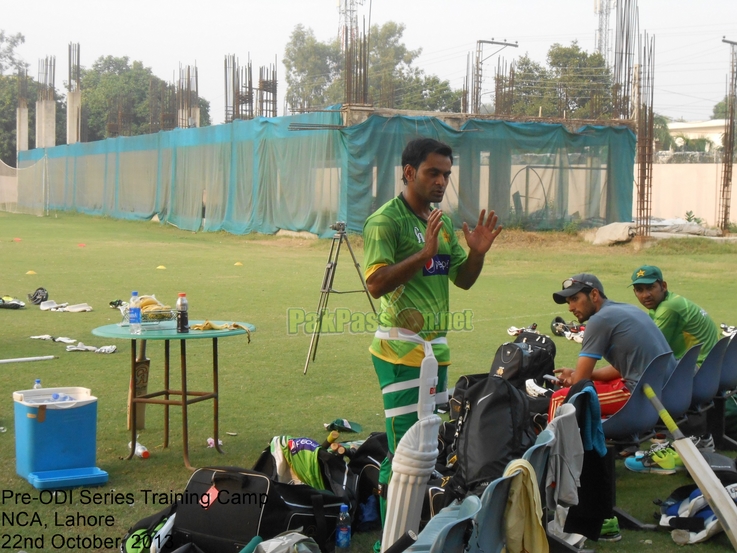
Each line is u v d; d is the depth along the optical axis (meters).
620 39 27.86
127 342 9.44
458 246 4.32
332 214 25.03
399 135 24.47
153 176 37.22
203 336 5.13
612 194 26.69
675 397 5.06
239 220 30.08
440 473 4.59
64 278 15.77
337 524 4.07
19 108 56.72
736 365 5.75
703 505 4.27
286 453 4.46
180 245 25.09
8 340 9.44
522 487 3.13
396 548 3.07
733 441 5.77
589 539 4.20
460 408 4.55
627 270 18.19
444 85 57.44
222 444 5.70
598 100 37.19
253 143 28.75
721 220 31.28
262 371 8.09
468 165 25.12
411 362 3.91
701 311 6.10
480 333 10.30
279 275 16.77
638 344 5.05
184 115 45.88
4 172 55.31
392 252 3.85
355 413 6.55
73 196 46.56
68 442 4.90
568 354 8.97
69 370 7.89
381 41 72.69
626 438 4.86
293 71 75.50
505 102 34.53
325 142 25.05
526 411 3.97
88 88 81.94
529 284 15.57
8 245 23.86
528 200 25.89
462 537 2.80
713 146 51.66
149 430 6.03
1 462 5.21
